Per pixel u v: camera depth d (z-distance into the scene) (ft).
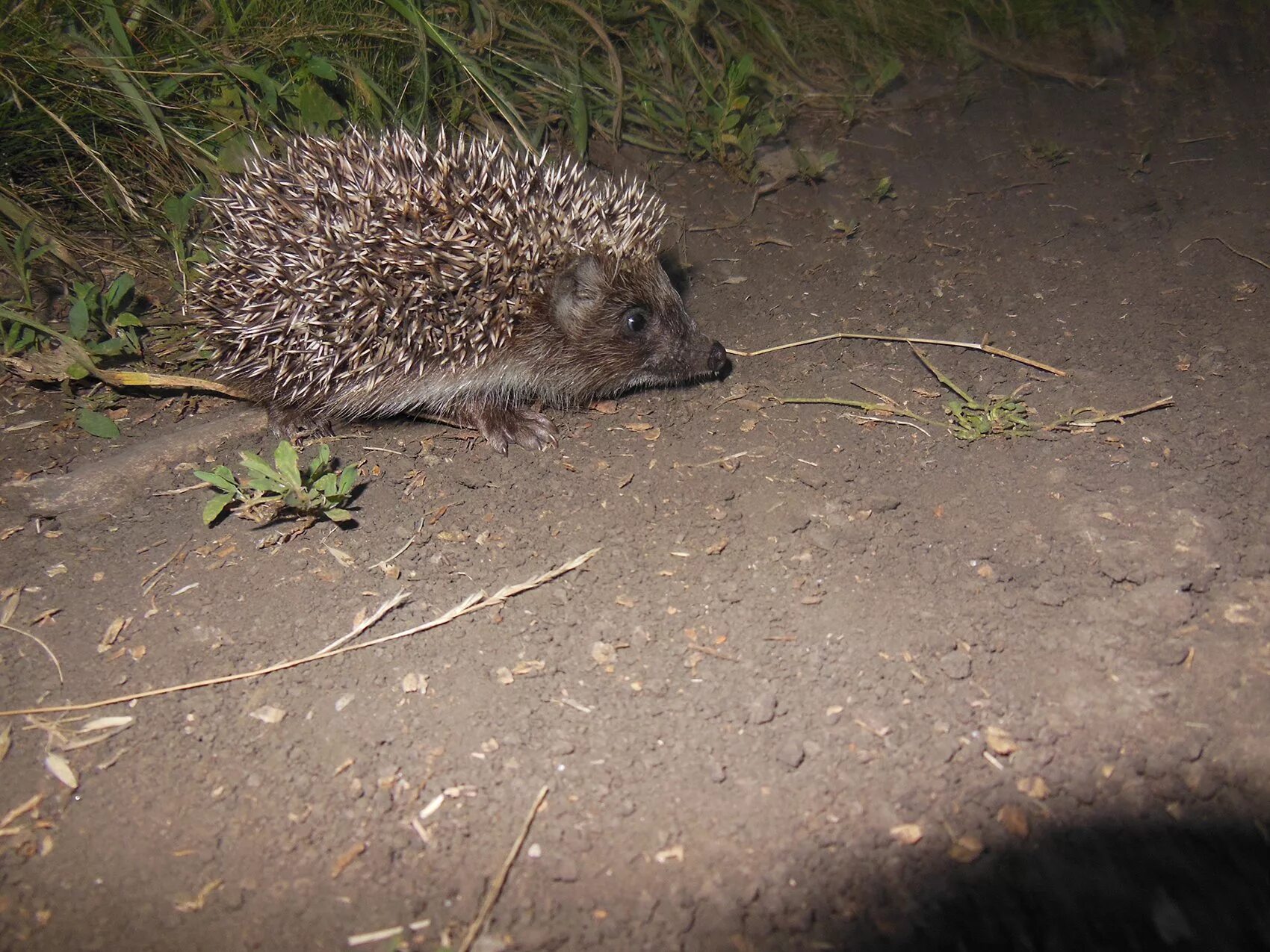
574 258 1.28
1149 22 2.15
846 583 1.01
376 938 0.75
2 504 1.14
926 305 1.44
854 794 0.83
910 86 2.02
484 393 1.31
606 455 1.22
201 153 1.55
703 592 1.01
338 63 1.63
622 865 0.79
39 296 1.43
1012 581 1.00
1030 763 0.85
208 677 0.95
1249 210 1.58
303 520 1.11
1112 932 0.75
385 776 0.86
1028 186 1.71
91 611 1.02
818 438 1.21
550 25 1.88
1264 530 1.03
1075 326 1.38
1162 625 0.95
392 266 1.19
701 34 1.99
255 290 1.20
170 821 0.83
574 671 0.94
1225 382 1.24
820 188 1.74
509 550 1.08
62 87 1.49
